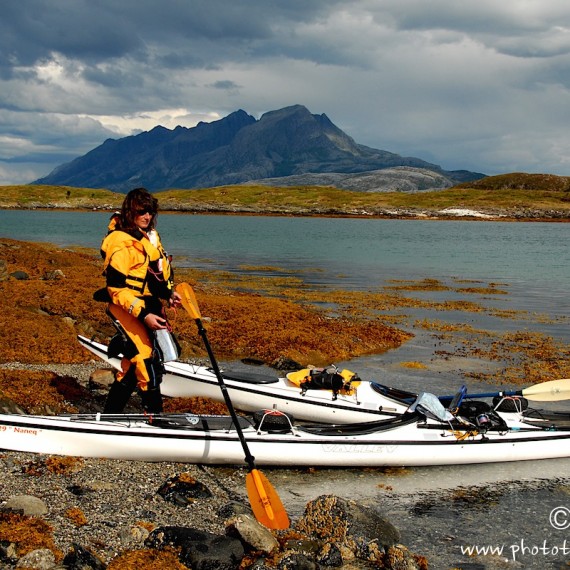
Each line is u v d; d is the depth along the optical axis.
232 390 11.42
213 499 7.86
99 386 11.84
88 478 7.96
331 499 7.41
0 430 8.27
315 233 94.31
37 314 17.41
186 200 192.25
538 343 19.75
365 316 23.77
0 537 6.16
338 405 10.91
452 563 6.95
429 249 66.25
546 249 68.56
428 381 14.94
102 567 5.91
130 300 7.57
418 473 9.42
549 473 9.60
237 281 34.09
